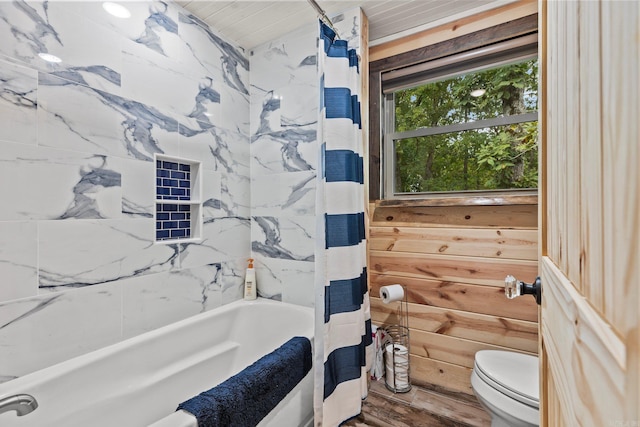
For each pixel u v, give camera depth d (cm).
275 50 212
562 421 38
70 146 129
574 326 31
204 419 90
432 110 194
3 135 111
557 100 45
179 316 172
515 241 162
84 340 132
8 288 112
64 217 127
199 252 185
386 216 199
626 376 16
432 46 186
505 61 171
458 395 175
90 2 136
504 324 164
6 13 112
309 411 149
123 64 148
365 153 184
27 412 106
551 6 51
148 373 149
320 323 137
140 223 154
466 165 183
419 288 188
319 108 145
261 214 218
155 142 162
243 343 197
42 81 121
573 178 34
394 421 156
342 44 157
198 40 186
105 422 129
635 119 16
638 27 16
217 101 198
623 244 18
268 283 215
